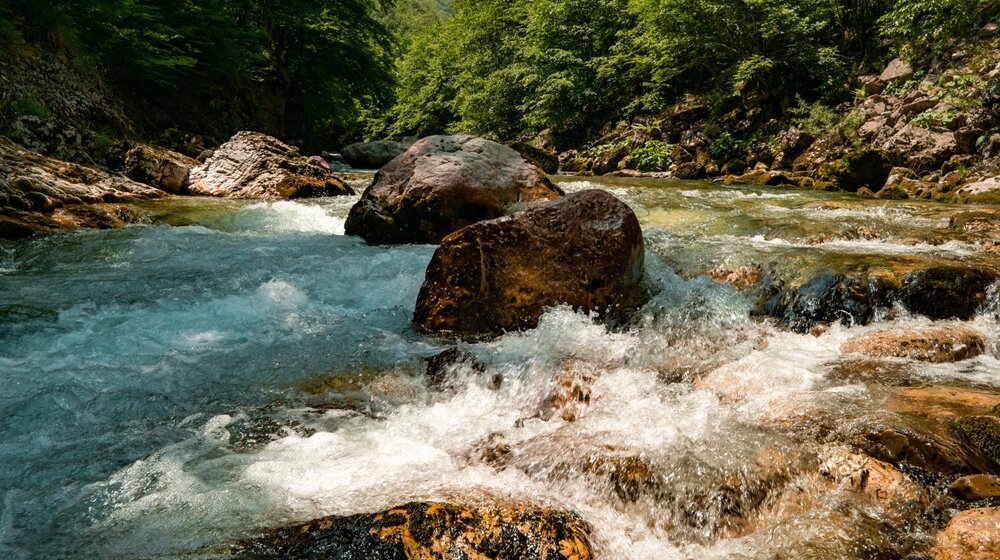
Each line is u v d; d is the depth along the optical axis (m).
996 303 4.36
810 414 2.74
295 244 6.79
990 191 9.16
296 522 2.15
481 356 3.74
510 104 30.48
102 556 2.00
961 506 2.09
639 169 17.89
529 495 2.35
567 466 2.51
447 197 6.84
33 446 2.78
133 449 2.77
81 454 2.71
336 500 2.31
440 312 4.38
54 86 12.27
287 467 2.59
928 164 11.45
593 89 24.86
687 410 2.94
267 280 5.45
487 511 2.13
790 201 9.46
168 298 4.93
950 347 3.69
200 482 2.47
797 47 17.20
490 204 6.97
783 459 2.41
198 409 3.20
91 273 5.57
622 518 2.27
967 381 3.23
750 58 17.30
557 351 3.80
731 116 18.17
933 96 12.63
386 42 28.16
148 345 4.07
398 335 4.32
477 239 4.43
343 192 11.08
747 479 2.33
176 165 10.48
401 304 5.03
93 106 13.27
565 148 24.94
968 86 12.02
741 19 17.56
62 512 2.27
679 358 3.83
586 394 3.28
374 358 3.90
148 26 16.20
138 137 14.69
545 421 3.12
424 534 1.98
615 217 4.53
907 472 2.27
